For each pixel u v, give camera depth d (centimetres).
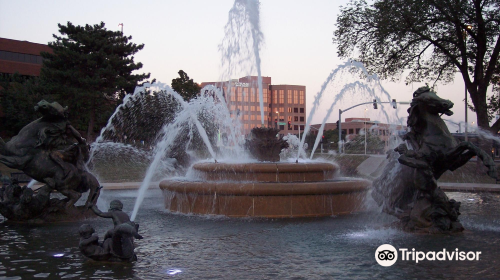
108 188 2219
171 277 663
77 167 1205
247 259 771
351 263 740
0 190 1210
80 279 655
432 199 961
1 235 995
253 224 1117
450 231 955
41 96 5084
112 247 750
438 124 959
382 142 6662
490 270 695
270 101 15025
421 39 2948
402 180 1002
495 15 2714
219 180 1369
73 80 4322
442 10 2642
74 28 4434
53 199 1184
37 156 1152
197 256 794
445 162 952
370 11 2956
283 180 1329
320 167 1366
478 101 2873
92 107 4438
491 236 934
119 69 4419
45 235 995
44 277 665
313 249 844
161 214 1306
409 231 970
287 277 663
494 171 888
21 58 7381
